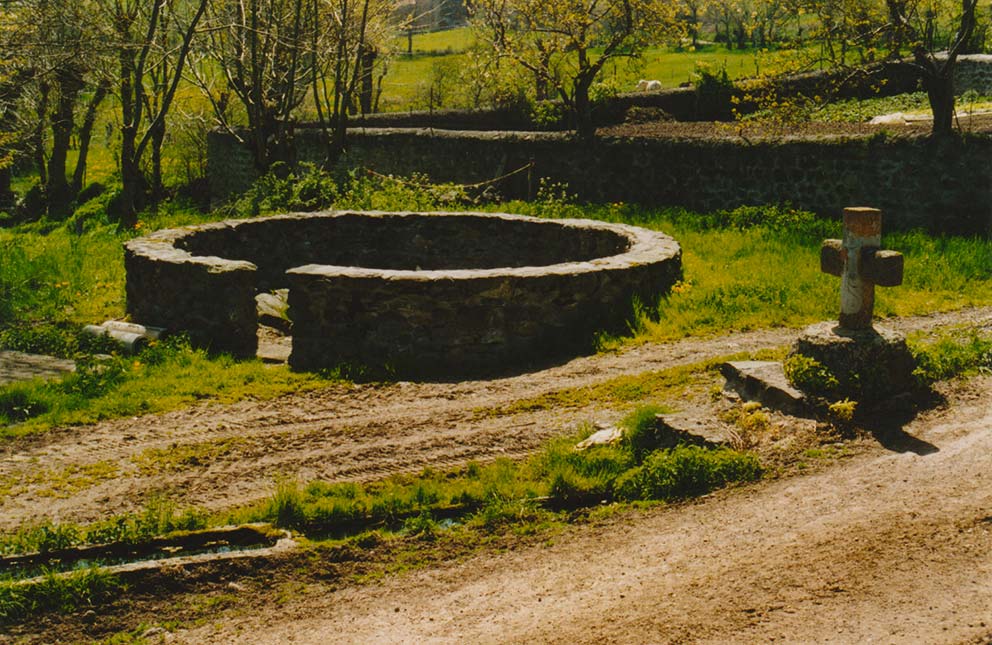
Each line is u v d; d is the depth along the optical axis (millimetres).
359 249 15703
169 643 5750
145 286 12258
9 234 27031
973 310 11547
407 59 46000
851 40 16781
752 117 24234
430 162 23656
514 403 9469
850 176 16844
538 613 5750
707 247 15180
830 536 6301
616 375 9992
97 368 10578
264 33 20969
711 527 6668
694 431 7945
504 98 26750
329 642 5641
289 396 9992
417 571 6453
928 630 5195
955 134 15633
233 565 6492
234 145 27953
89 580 6230
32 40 20656
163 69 25578
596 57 36094
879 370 8336
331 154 22938
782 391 8320
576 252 14656
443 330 10719
